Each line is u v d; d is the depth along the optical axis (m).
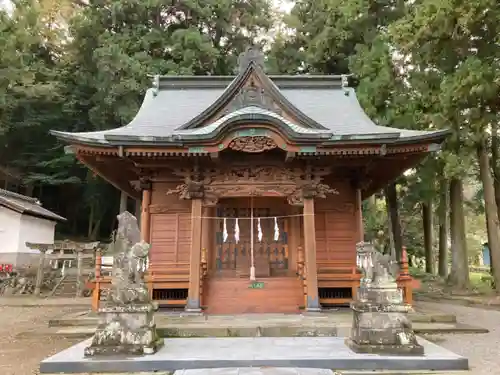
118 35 34.78
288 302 13.45
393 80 22.09
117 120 33.91
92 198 38.72
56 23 40.75
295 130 12.88
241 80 14.44
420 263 44.41
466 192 45.41
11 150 38.78
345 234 15.33
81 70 38.03
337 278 13.91
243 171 14.20
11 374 7.88
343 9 25.45
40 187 40.75
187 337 10.30
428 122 20.50
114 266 8.84
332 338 9.98
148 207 15.10
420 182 26.50
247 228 15.94
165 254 14.97
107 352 8.07
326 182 15.73
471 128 18.81
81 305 19.05
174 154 13.13
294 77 19.05
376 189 19.12
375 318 8.37
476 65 16.97
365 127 15.50
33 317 15.74
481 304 18.75
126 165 15.19
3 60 29.38
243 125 12.59
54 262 26.14
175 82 19.12
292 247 15.75
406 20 19.47
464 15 16.27
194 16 38.19
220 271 15.47
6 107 32.72
